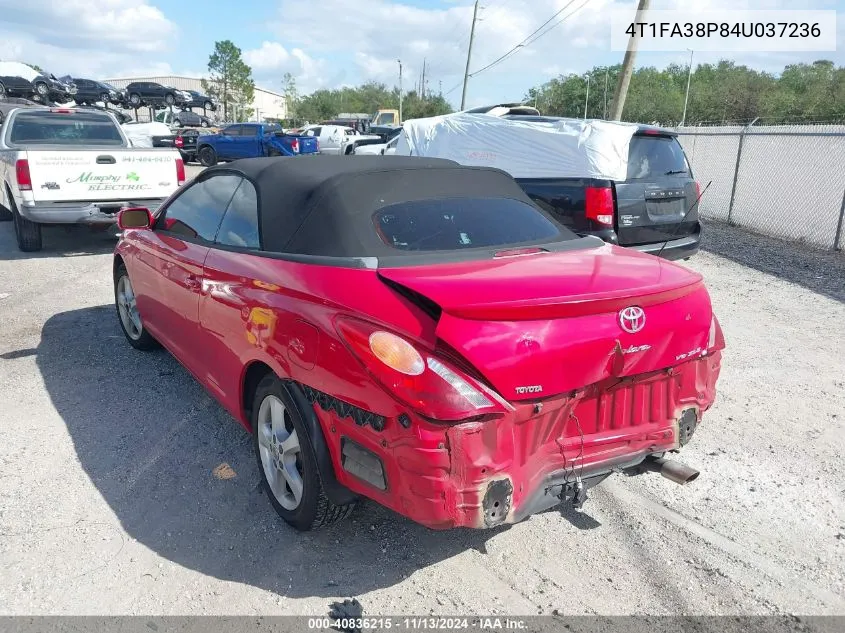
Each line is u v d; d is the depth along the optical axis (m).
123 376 5.12
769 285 8.27
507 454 2.53
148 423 4.35
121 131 10.89
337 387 2.68
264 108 106.00
